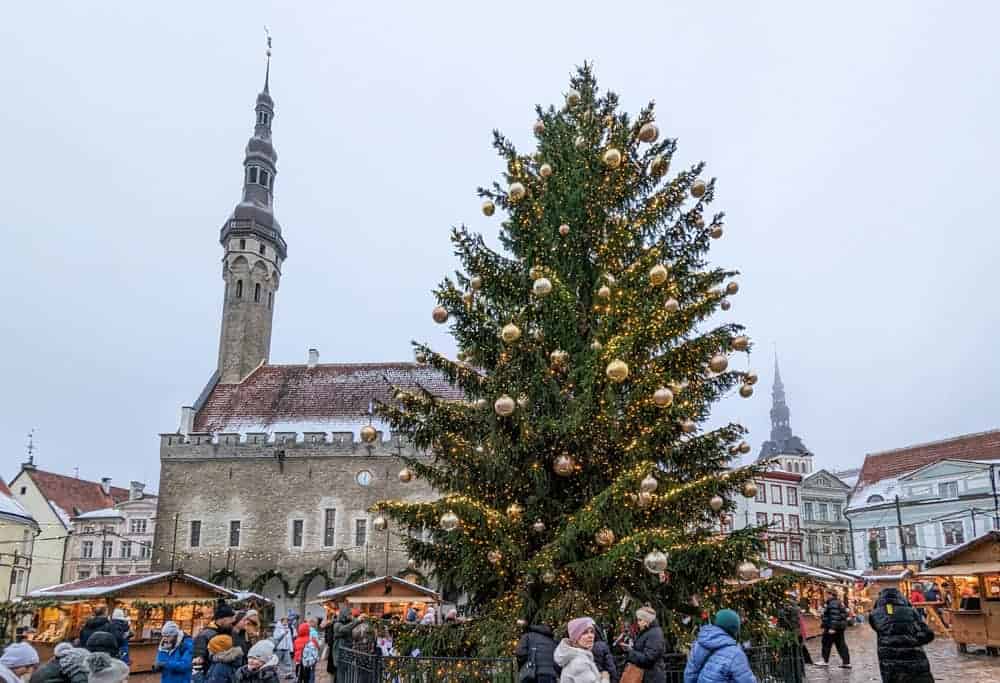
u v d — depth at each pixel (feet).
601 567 36.04
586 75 54.75
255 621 33.14
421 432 44.55
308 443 162.40
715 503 41.83
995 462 178.29
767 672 38.60
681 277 46.73
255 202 205.57
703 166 48.06
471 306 46.26
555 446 40.60
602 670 30.50
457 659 36.19
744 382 44.55
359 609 105.60
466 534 39.60
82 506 256.32
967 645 68.44
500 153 50.67
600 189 47.78
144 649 87.15
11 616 86.07
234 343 190.70
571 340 43.50
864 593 147.23
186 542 160.04
